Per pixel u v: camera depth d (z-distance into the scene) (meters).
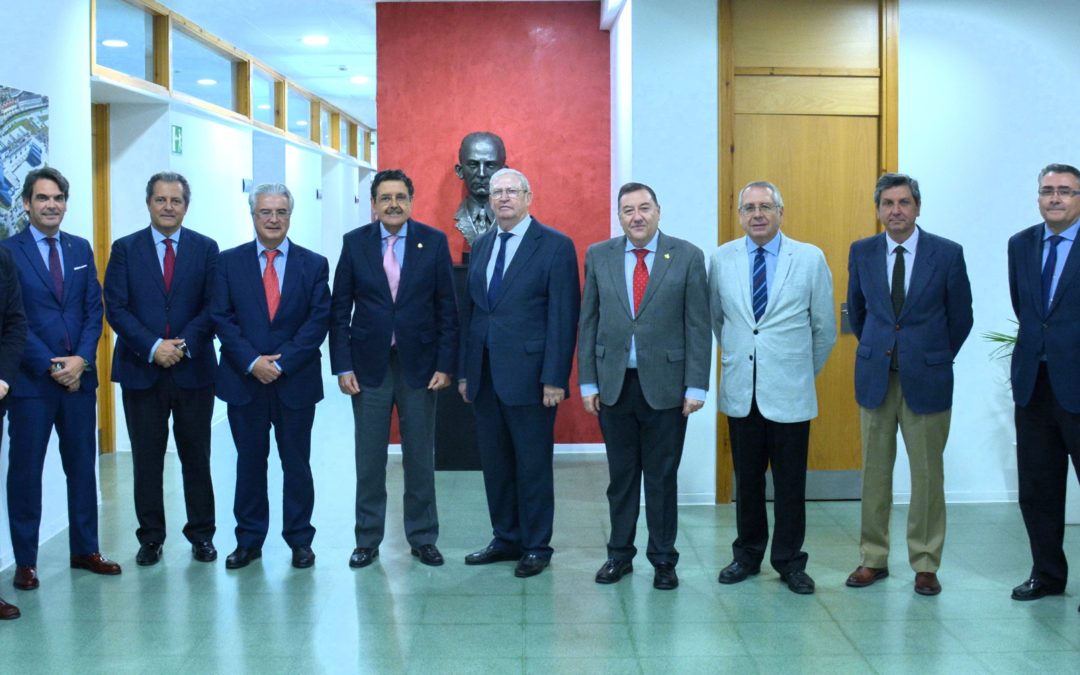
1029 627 3.66
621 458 4.17
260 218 4.32
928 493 4.01
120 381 4.39
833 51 5.47
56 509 4.95
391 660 3.38
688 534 4.91
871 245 4.14
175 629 3.65
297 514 4.42
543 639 3.56
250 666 3.32
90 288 4.30
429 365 4.43
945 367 3.98
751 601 3.94
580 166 6.94
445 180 6.95
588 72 6.91
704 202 5.46
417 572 4.33
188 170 7.70
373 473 4.43
